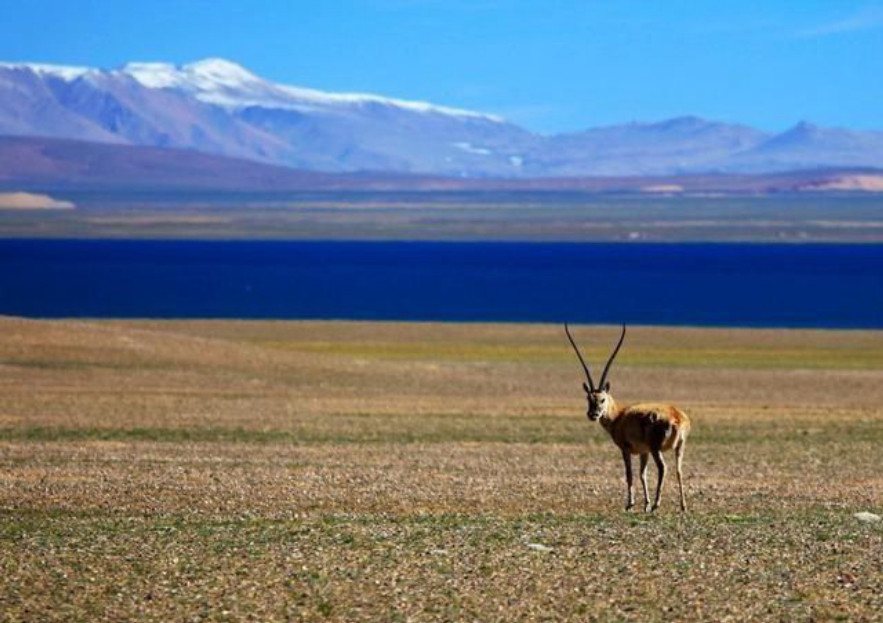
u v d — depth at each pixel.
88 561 68.00
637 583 63.94
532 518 85.06
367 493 99.62
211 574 65.44
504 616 58.41
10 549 70.88
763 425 166.75
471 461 125.06
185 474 110.44
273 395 195.88
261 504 93.44
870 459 131.25
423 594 61.88
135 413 169.12
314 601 60.69
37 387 194.00
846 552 71.50
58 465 116.69
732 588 63.00
